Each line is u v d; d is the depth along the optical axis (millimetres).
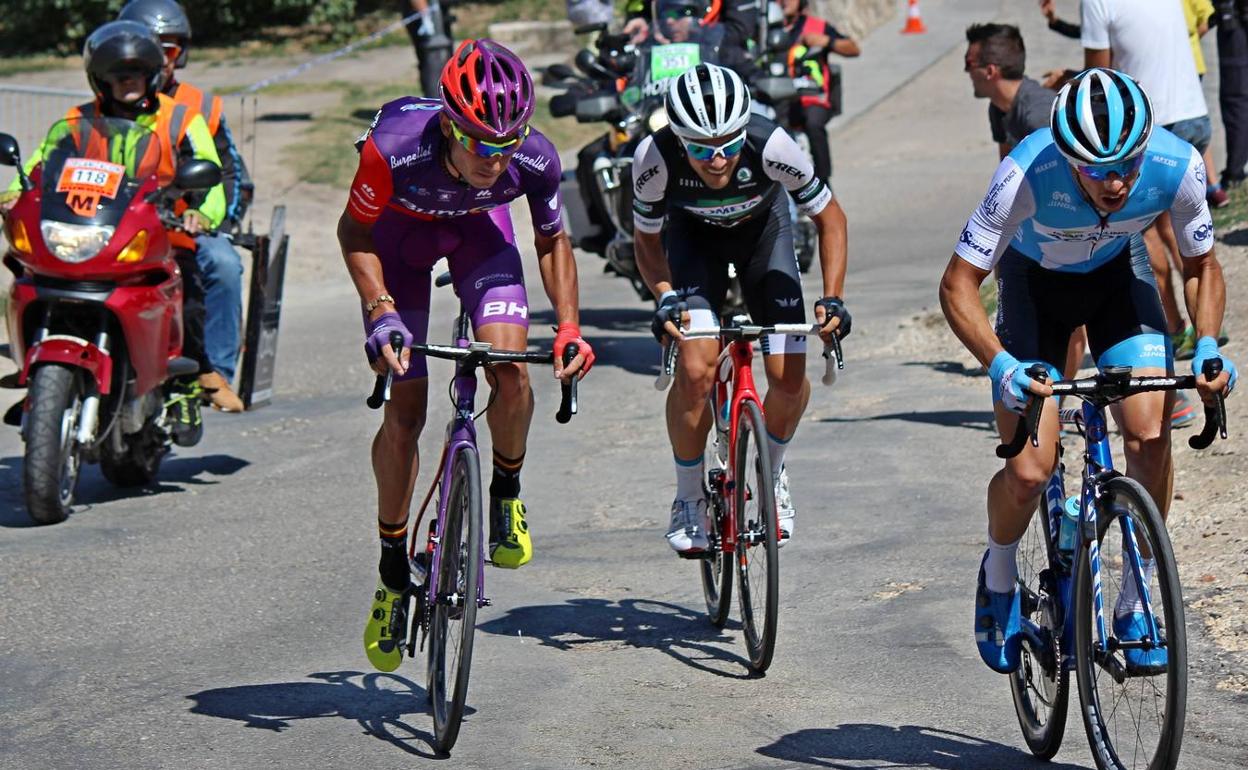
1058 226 9008
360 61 55406
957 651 10898
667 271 12234
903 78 54562
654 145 11766
